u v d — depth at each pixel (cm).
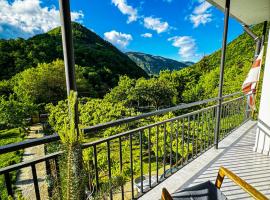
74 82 141
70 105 100
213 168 288
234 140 399
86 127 143
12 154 2198
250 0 356
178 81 5281
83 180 103
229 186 243
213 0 353
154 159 1534
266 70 328
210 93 3862
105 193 116
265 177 268
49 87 4841
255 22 524
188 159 314
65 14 133
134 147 1583
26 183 1498
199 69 5231
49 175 117
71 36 137
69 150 97
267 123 328
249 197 224
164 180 258
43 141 118
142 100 5125
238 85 2378
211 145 365
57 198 106
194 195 152
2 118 3706
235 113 490
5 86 4875
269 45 325
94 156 165
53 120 3400
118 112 2917
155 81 5053
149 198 224
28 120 4153
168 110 223
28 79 4675
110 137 177
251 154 335
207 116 346
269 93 323
